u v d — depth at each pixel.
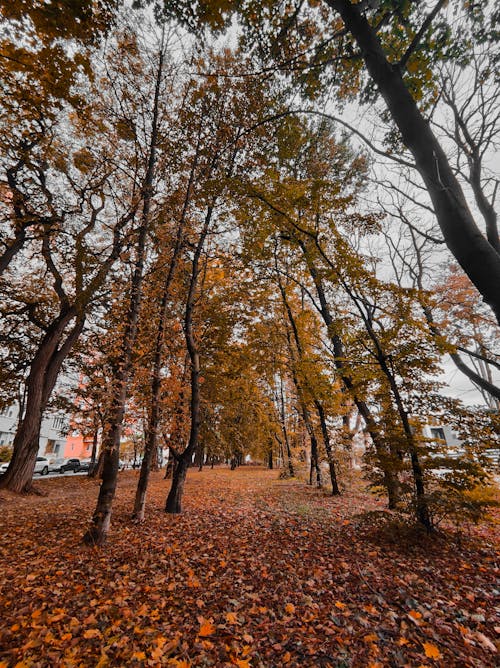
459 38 4.07
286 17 4.98
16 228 11.38
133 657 2.71
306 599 3.60
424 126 2.64
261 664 2.61
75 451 46.03
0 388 15.10
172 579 4.27
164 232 8.89
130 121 8.39
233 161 10.30
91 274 9.73
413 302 6.69
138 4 4.89
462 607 3.34
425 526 5.54
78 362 17.03
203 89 8.94
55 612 3.43
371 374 6.96
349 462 13.04
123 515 7.86
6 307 14.41
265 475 20.41
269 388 18.11
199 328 11.02
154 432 7.66
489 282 2.21
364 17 3.06
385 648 2.72
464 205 2.44
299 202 8.16
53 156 10.45
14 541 5.87
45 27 4.80
